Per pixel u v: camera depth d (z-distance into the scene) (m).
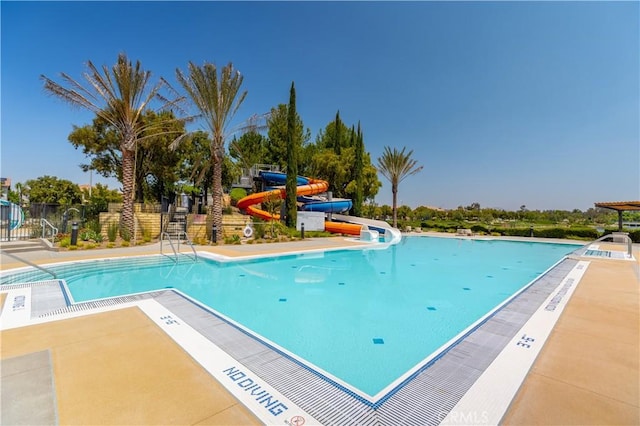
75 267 9.36
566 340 3.97
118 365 3.16
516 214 60.75
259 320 5.50
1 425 2.17
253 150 35.59
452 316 5.79
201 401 2.56
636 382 2.91
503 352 3.62
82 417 2.29
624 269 9.52
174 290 6.40
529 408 2.50
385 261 12.76
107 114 15.24
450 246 19.12
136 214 17.20
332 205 26.19
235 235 17.12
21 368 3.05
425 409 2.53
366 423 2.34
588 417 2.37
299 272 10.16
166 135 22.02
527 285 7.33
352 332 4.91
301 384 2.91
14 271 8.09
